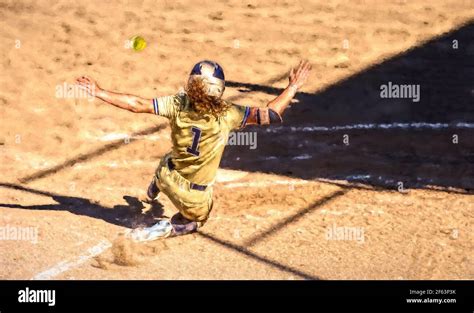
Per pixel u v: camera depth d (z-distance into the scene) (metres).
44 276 18.59
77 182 24.09
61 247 20.03
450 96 31.38
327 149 26.75
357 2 40.81
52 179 24.25
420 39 36.97
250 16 39.25
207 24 38.09
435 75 33.38
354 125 28.83
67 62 33.38
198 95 18.42
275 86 32.09
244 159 25.91
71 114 28.83
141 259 19.52
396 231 21.17
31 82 31.33
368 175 24.78
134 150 26.36
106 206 22.48
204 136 18.88
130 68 33.06
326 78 32.97
